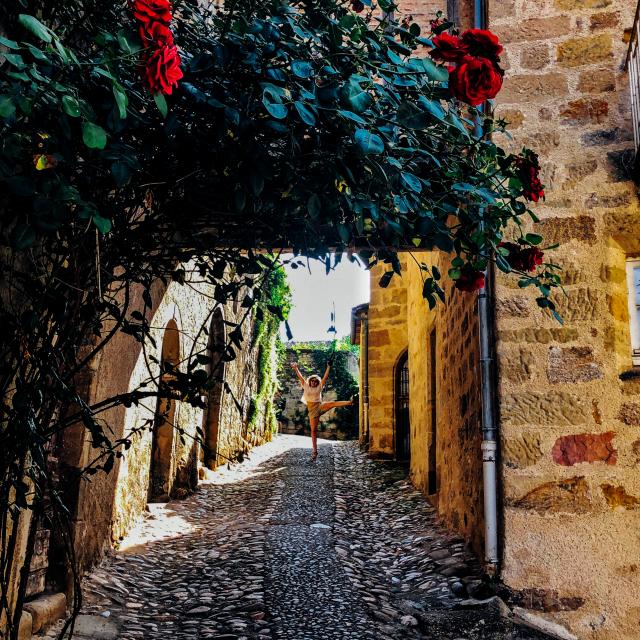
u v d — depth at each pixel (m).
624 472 4.44
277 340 17.86
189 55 2.82
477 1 5.38
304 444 16.58
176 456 8.69
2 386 2.71
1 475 2.56
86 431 4.95
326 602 4.79
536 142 4.92
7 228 2.71
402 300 13.69
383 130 2.59
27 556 2.76
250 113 2.62
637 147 4.52
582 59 4.99
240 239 3.36
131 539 6.44
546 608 4.34
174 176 2.82
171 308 7.77
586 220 4.77
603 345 4.61
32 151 2.20
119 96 2.02
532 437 4.57
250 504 8.76
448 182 2.96
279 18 2.65
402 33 2.77
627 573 4.32
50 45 2.07
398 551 6.52
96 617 4.38
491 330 4.87
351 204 2.71
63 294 2.73
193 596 5.01
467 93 2.42
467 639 4.08
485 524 4.60
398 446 13.28
